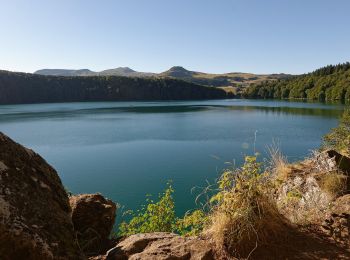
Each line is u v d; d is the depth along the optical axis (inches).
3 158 116.4
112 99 6840.6
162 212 269.1
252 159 164.9
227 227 138.9
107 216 187.0
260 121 2615.7
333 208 164.6
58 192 131.3
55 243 106.1
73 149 1577.3
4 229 96.1
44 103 6117.1
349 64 6087.6
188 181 970.1
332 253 131.8
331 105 4089.6
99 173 1111.0
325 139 419.8
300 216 161.8
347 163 201.2
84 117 3250.5
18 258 96.8
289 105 4453.7
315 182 191.6
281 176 219.3
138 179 1021.2
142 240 147.6
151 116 3319.4
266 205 148.4
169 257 132.6
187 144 1633.9
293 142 1555.1
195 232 157.0
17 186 111.5
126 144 1688.0
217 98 7834.6
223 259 131.3
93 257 149.9
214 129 2203.5
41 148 1614.2
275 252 133.3
